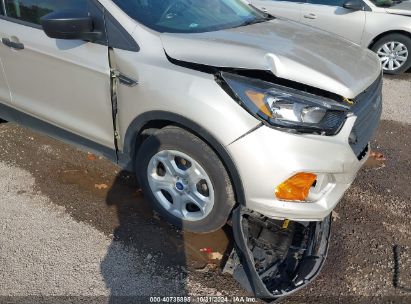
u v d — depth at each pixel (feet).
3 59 10.17
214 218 8.05
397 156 12.46
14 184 10.45
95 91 8.68
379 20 19.98
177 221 8.75
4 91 10.84
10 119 11.41
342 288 7.84
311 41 8.90
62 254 8.36
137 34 7.96
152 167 8.57
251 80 7.04
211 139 7.18
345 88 7.16
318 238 7.97
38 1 9.18
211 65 7.27
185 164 8.19
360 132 7.72
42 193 10.14
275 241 8.06
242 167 7.06
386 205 10.17
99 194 10.14
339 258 8.52
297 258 7.80
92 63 8.41
